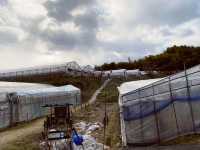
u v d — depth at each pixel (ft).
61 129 79.36
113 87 234.17
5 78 307.58
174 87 61.26
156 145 60.08
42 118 141.38
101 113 131.23
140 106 69.10
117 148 64.75
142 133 67.00
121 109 78.48
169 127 60.90
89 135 79.87
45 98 154.71
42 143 75.20
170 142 58.08
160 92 64.28
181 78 60.03
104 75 289.94
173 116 60.39
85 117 120.47
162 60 339.36
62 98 171.63
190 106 57.11
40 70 302.04
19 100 127.24
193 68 58.34
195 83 56.85
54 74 291.38
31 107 138.72
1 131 106.32
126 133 70.49
